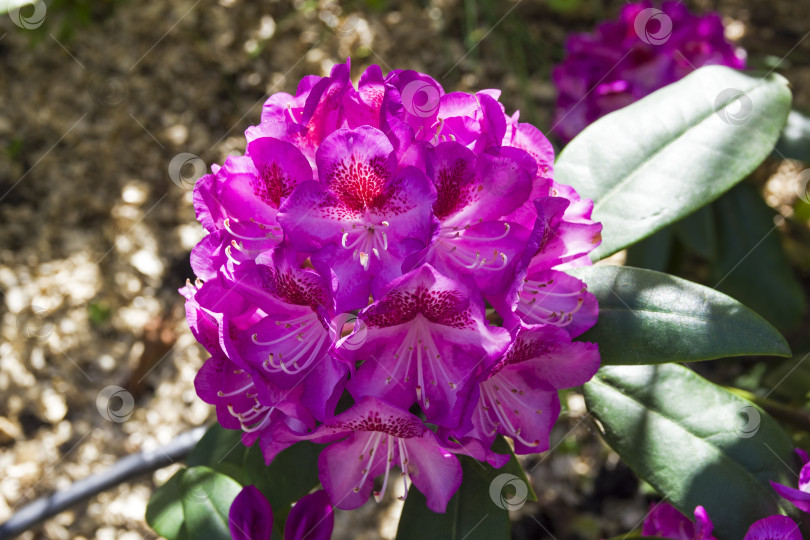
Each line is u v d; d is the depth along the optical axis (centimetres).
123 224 115
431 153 37
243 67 126
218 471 50
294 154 38
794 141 84
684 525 51
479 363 37
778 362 88
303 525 40
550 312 41
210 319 39
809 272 107
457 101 39
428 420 37
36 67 127
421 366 37
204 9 129
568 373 39
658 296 44
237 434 52
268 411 40
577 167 50
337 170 36
